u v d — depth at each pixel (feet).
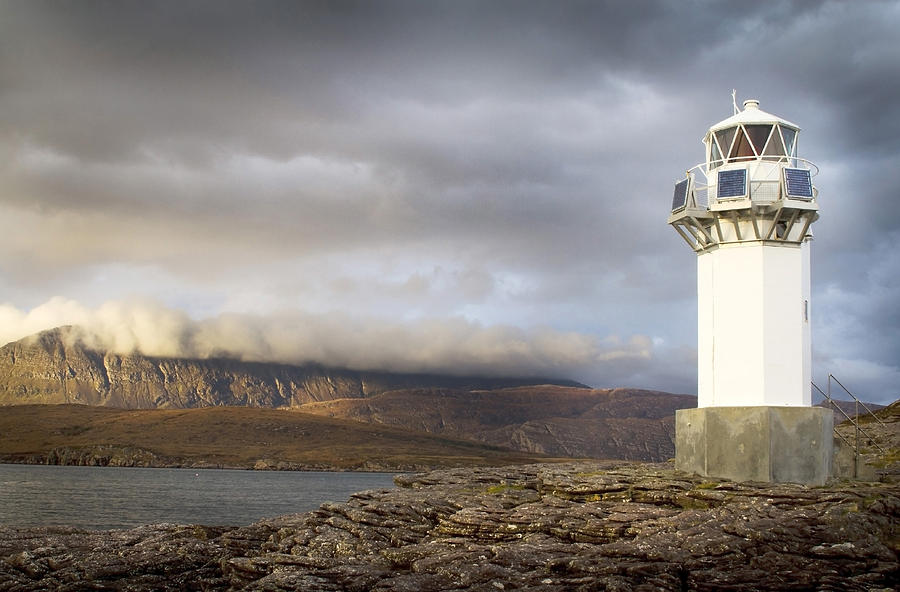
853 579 100.42
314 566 114.32
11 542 142.72
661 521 115.55
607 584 97.81
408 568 113.19
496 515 125.29
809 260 151.94
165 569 129.70
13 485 631.15
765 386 144.05
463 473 181.68
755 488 128.26
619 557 106.42
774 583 100.22
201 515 395.14
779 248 147.33
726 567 103.09
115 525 329.93
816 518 112.06
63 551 135.13
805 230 147.13
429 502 138.51
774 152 151.74
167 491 619.67
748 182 145.18
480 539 121.49
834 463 146.92
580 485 139.85
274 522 150.71
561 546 112.06
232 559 123.65
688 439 151.43
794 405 143.95
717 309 150.30
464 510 129.49
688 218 151.84
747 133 152.25
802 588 99.66
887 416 191.72
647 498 131.95
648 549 106.01
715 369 150.00
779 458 139.13
